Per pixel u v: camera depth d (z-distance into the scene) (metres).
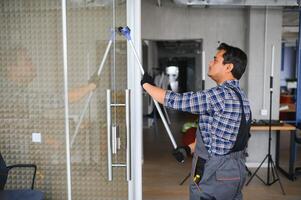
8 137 2.51
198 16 4.74
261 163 4.20
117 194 2.40
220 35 4.73
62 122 2.44
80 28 2.34
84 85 2.37
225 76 1.71
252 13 4.40
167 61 10.87
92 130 2.38
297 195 3.50
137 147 2.35
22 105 2.47
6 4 2.42
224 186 1.65
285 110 5.08
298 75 4.24
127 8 2.28
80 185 2.44
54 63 2.40
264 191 3.62
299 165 4.57
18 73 2.45
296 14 5.27
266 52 4.43
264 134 4.51
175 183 3.87
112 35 2.30
